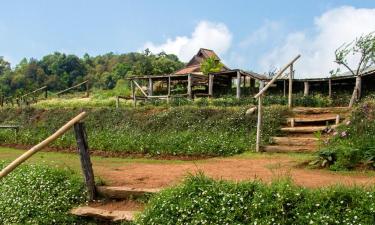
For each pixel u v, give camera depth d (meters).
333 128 12.56
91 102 27.45
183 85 35.88
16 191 7.74
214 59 32.88
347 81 26.38
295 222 5.59
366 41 25.27
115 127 18.89
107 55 105.69
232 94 29.94
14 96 32.50
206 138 13.67
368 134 10.86
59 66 88.44
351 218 5.37
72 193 7.55
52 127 20.94
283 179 6.54
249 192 6.20
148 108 19.95
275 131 13.70
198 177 6.78
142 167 9.90
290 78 15.60
